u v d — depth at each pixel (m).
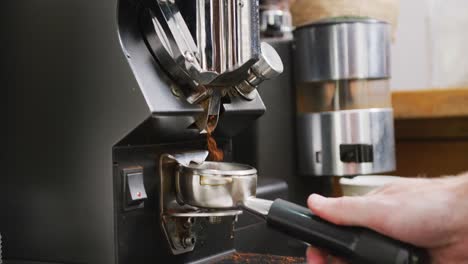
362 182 1.02
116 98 0.59
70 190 0.62
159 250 0.64
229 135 0.75
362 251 0.48
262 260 0.70
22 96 0.65
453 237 0.49
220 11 0.59
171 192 0.65
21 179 0.65
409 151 1.63
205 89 0.62
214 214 0.61
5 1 0.66
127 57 0.59
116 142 0.59
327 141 1.12
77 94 0.62
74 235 0.62
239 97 0.70
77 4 0.62
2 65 0.66
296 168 1.16
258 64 0.65
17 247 0.65
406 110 1.42
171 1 0.61
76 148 0.62
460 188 0.50
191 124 0.65
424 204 0.49
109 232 0.60
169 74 0.62
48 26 0.63
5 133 0.66
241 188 0.59
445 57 1.95
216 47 0.59
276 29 1.17
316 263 0.54
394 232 0.49
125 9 0.60
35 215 0.64
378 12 1.22
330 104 1.13
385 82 1.18
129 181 0.60
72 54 0.62
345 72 1.11
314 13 1.21
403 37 2.06
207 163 0.64
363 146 1.10
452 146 1.57
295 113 1.16
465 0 1.91
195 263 0.69
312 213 0.53
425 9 2.01
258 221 0.85
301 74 1.14
